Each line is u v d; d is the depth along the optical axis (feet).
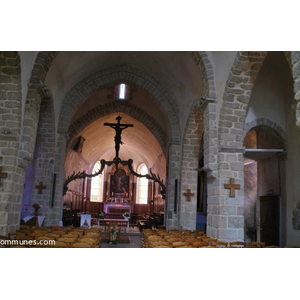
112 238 54.54
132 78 58.34
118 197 118.73
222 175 36.45
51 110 50.03
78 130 68.90
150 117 71.56
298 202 40.47
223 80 36.78
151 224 81.10
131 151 121.29
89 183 114.42
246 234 57.82
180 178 54.75
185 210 53.62
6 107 34.55
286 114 43.91
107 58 55.01
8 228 33.63
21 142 35.83
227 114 36.73
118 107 71.31
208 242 32.07
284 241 42.78
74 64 50.16
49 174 51.93
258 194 52.11
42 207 51.21
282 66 43.39
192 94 50.06
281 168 44.32
